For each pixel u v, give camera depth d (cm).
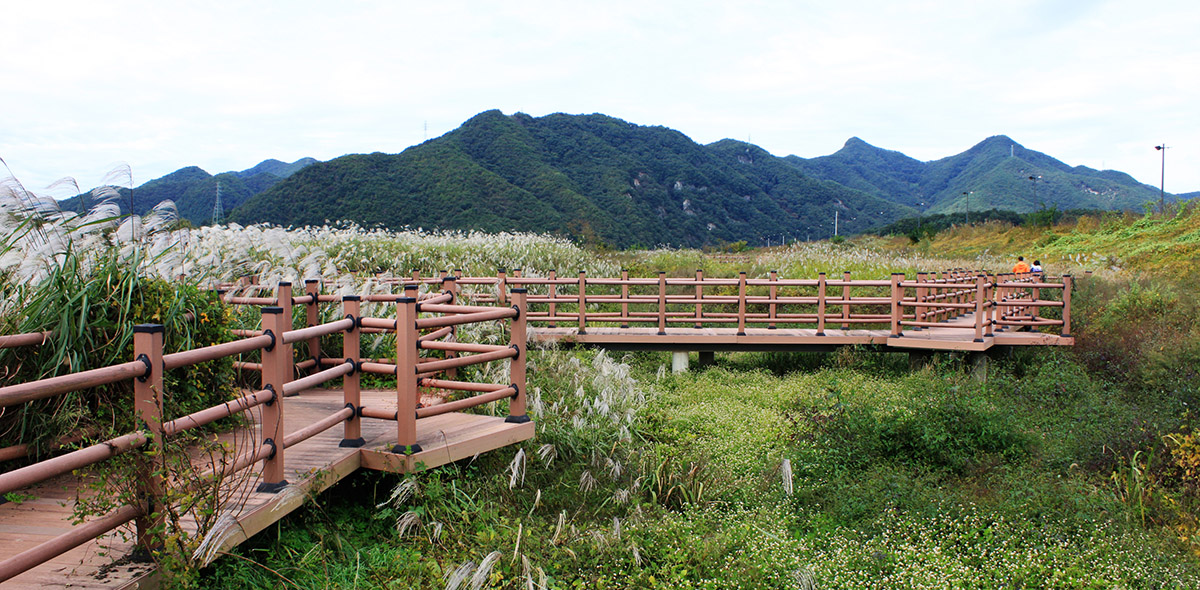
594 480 528
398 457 439
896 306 1018
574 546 432
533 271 1611
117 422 385
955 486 568
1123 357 957
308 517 414
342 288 692
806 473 603
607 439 612
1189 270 1630
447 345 477
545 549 429
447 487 468
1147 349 912
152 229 530
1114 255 2067
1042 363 1005
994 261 2381
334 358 668
